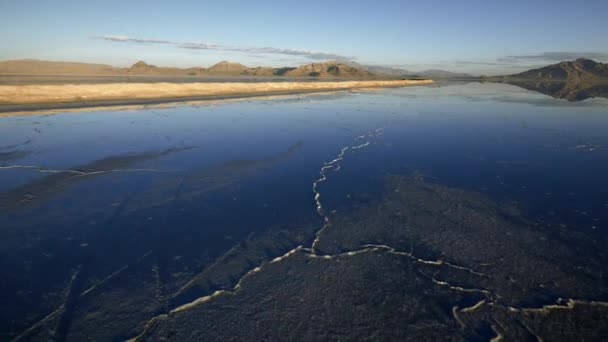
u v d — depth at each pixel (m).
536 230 5.35
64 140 11.48
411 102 26.97
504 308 3.62
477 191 7.06
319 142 11.77
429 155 10.03
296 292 3.90
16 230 5.31
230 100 27.05
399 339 3.21
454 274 4.23
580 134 13.13
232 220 5.77
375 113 19.77
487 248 4.83
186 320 3.46
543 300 3.74
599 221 5.63
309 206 6.35
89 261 4.52
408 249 4.82
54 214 5.89
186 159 9.43
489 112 20.36
